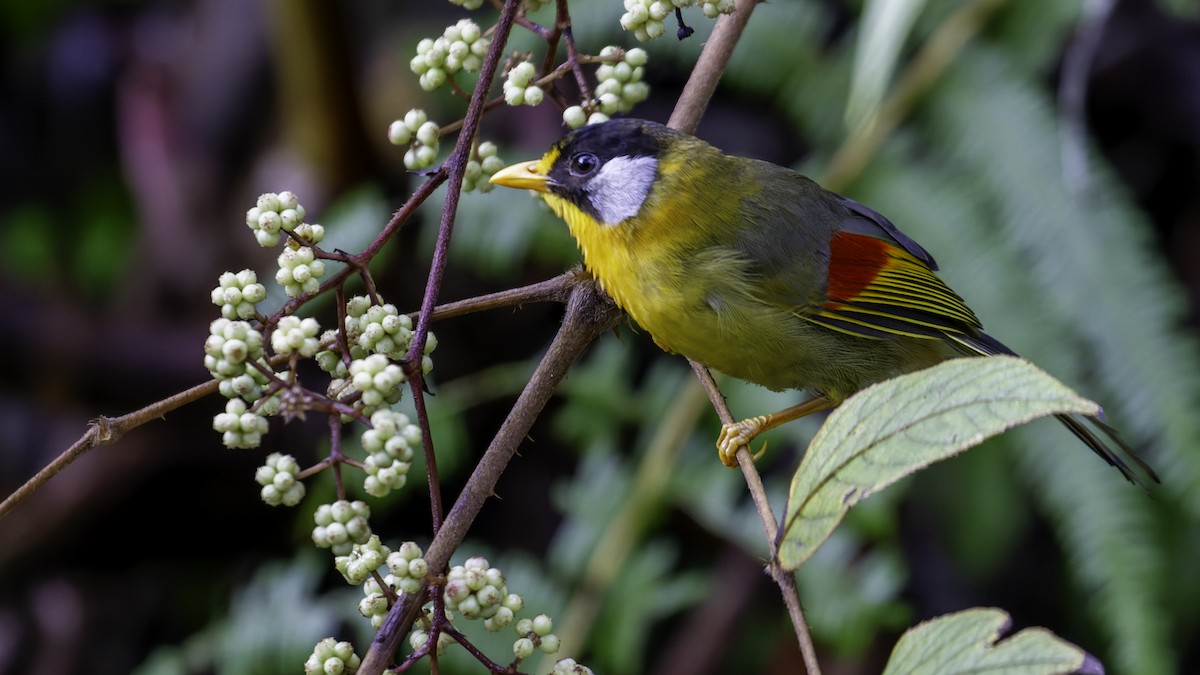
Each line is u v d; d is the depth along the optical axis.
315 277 4.39
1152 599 8.35
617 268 7.12
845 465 3.99
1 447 10.87
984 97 9.39
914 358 7.97
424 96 11.50
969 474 9.89
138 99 11.70
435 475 4.27
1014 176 9.15
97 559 11.02
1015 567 10.72
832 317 7.49
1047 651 3.54
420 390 4.23
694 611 10.17
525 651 4.15
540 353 10.91
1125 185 10.23
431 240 9.24
